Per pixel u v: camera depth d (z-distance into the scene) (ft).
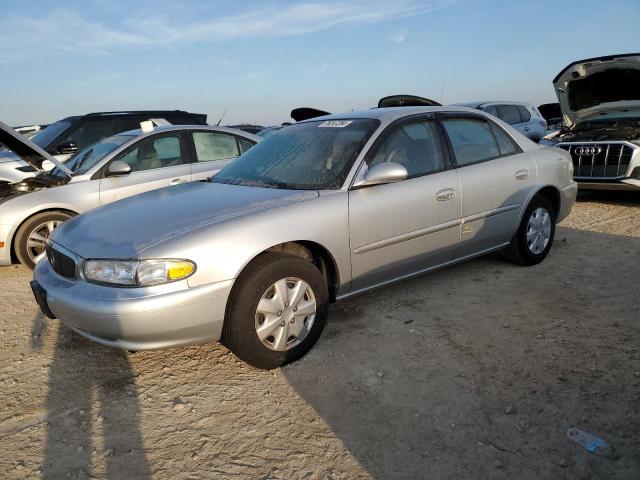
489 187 14.05
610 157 23.62
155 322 9.23
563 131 26.91
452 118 14.14
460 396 9.29
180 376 10.55
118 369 10.94
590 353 10.44
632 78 23.20
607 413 8.52
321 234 10.96
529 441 8.00
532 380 9.63
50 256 11.30
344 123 13.42
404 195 12.30
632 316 11.96
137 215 10.99
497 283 14.61
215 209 10.73
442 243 13.28
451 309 13.03
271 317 10.32
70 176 19.03
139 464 7.97
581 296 13.35
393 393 9.51
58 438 8.70
